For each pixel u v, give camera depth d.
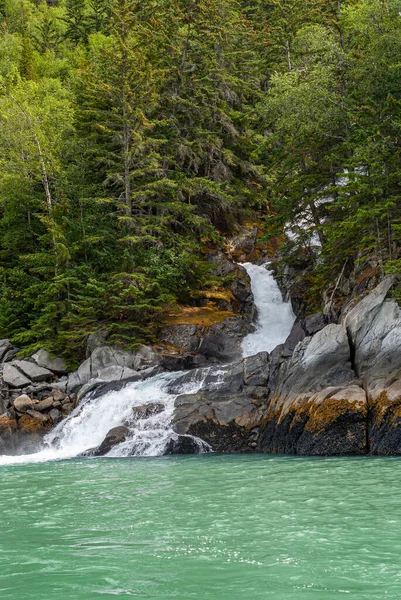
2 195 32.81
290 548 6.99
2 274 32.69
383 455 15.45
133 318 28.12
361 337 18.27
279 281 32.53
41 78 55.75
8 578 6.11
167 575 6.09
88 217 30.67
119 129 33.56
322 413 16.59
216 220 38.09
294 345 22.09
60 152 33.69
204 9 37.22
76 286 29.88
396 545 6.98
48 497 11.41
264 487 11.43
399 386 15.98
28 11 75.31
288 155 27.73
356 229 22.27
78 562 6.67
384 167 21.53
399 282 18.72
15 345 28.83
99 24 66.81
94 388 23.67
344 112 25.53
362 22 26.66
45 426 22.42
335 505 9.38
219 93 38.47
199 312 29.84
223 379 21.17
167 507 9.84
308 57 30.17
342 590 5.51
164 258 30.77
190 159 34.53
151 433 19.53
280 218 27.36
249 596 5.39
